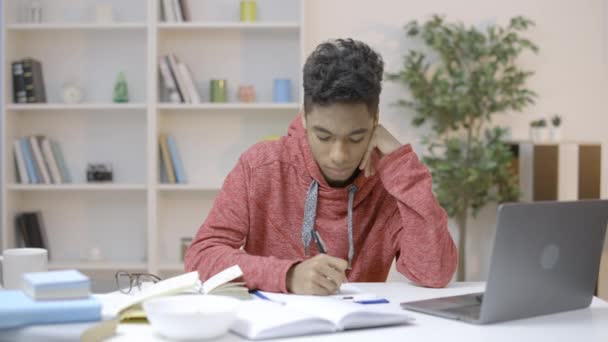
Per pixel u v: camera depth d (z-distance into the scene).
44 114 4.03
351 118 1.53
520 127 4.10
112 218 4.07
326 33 4.03
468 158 3.86
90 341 1.10
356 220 1.82
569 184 3.76
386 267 1.85
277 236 1.83
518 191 3.85
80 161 4.04
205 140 4.05
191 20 4.00
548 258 1.34
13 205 3.92
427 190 1.70
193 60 4.02
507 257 1.26
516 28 3.91
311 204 1.79
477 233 4.10
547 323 1.30
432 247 1.65
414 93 3.88
